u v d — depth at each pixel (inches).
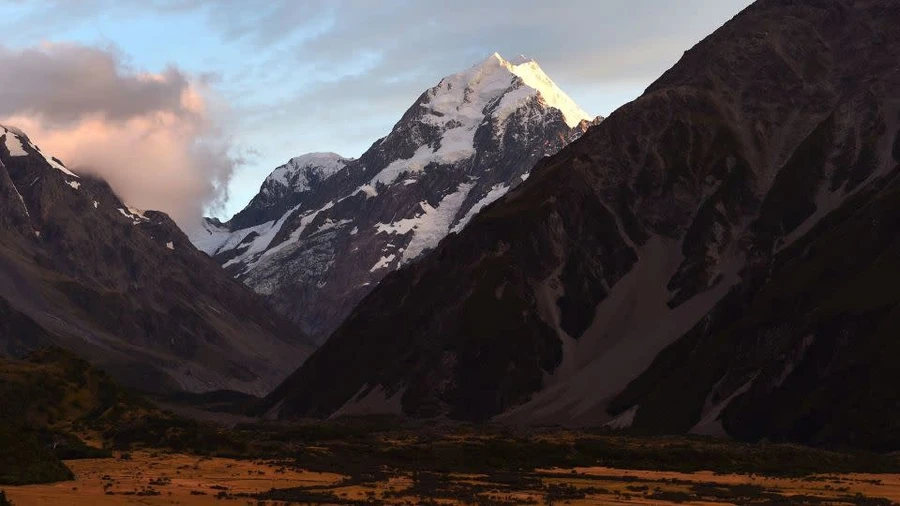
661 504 7012.8
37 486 6845.5
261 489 7199.8
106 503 6141.7
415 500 6943.9
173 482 7342.5
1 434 7185.0
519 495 7436.0
